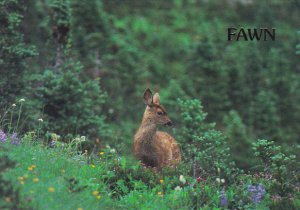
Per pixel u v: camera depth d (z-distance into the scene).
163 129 47.69
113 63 77.38
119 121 64.19
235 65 78.06
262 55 90.44
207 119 70.56
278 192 28.55
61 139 37.88
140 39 93.19
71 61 47.38
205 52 75.94
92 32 71.38
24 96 39.69
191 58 76.75
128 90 76.69
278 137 73.25
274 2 109.00
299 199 28.16
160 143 32.44
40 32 52.81
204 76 74.31
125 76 78.00
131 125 64.88
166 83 83.00
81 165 27.95
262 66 85.81
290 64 94.94
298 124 77.38
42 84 43.03
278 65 88.44
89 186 25.08
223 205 26.16
